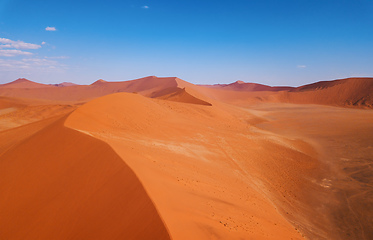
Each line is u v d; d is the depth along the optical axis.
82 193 7.75
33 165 9.97
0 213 7.68
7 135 21.16
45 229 6.82
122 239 5.64
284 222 10.38
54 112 40.34
